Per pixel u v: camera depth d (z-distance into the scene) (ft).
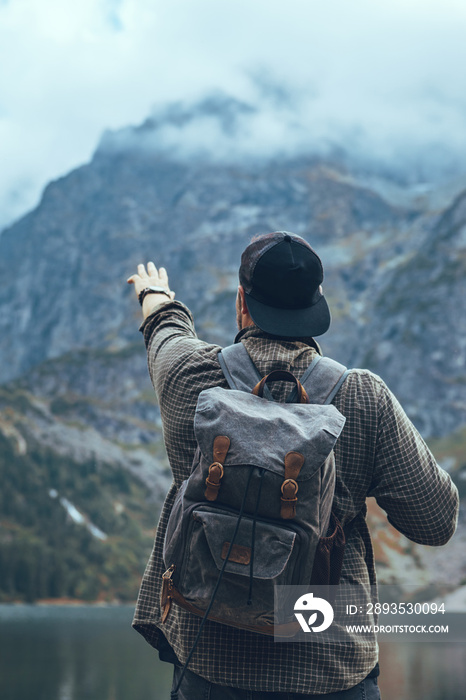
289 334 8.97
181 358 9.05
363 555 8.75
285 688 7.86
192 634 8.25
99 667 208.64
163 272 11.21
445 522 8.61
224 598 7.41
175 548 7.77
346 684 7.95
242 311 9.76
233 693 8.11
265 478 7.28
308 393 8.61
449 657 234.38
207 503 7.55
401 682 154.81
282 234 9.30
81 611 596.70
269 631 7.63
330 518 8.13
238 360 8.89
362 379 8.75
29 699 138.21
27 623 426.92
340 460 8.41
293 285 9.00
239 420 7.66
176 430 8.75
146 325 10.15
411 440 8.63
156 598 9.13
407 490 8.45
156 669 205.87
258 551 7.23
